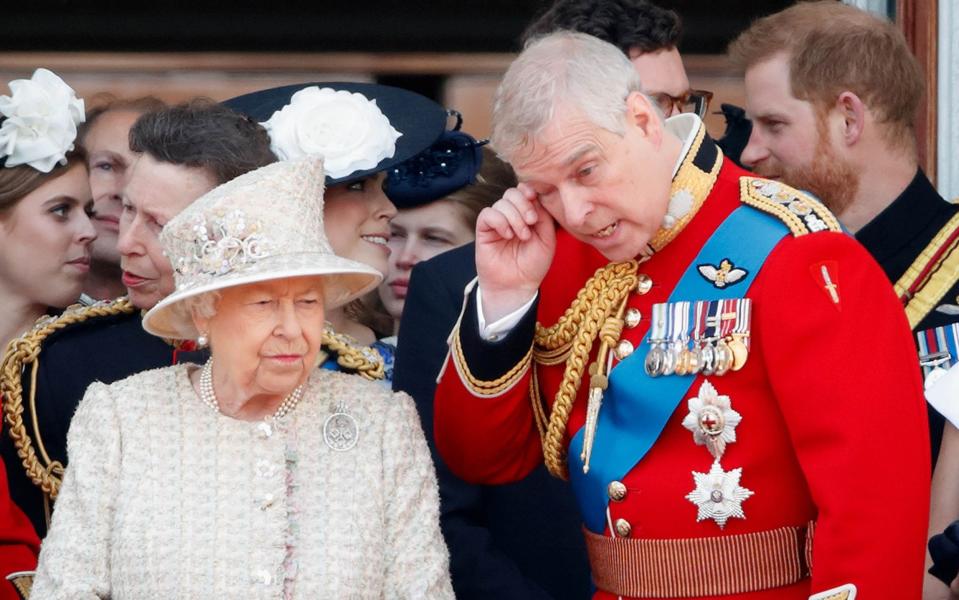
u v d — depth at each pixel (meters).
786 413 11.52
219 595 11.45
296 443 11.95
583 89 11.31
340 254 15.97
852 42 15.23
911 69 15.41
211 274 11.55
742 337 11.67
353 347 14.73
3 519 13.80
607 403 12.31
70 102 16.64
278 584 11.49
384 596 11.83
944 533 13.06
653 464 11.99
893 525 11.26
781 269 11.63
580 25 15.42
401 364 14.65
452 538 14.09
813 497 11.40
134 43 21.62
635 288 12.28
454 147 18.00
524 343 12.42
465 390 12.54
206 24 21.67
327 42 21.98
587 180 11.44
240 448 11.84
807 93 15.34
